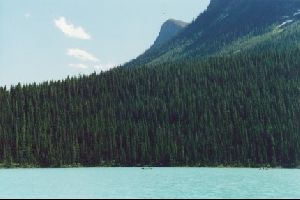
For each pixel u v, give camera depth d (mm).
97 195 84062
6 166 190250
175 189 93812
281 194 84750
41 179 122562
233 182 110438
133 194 85312
